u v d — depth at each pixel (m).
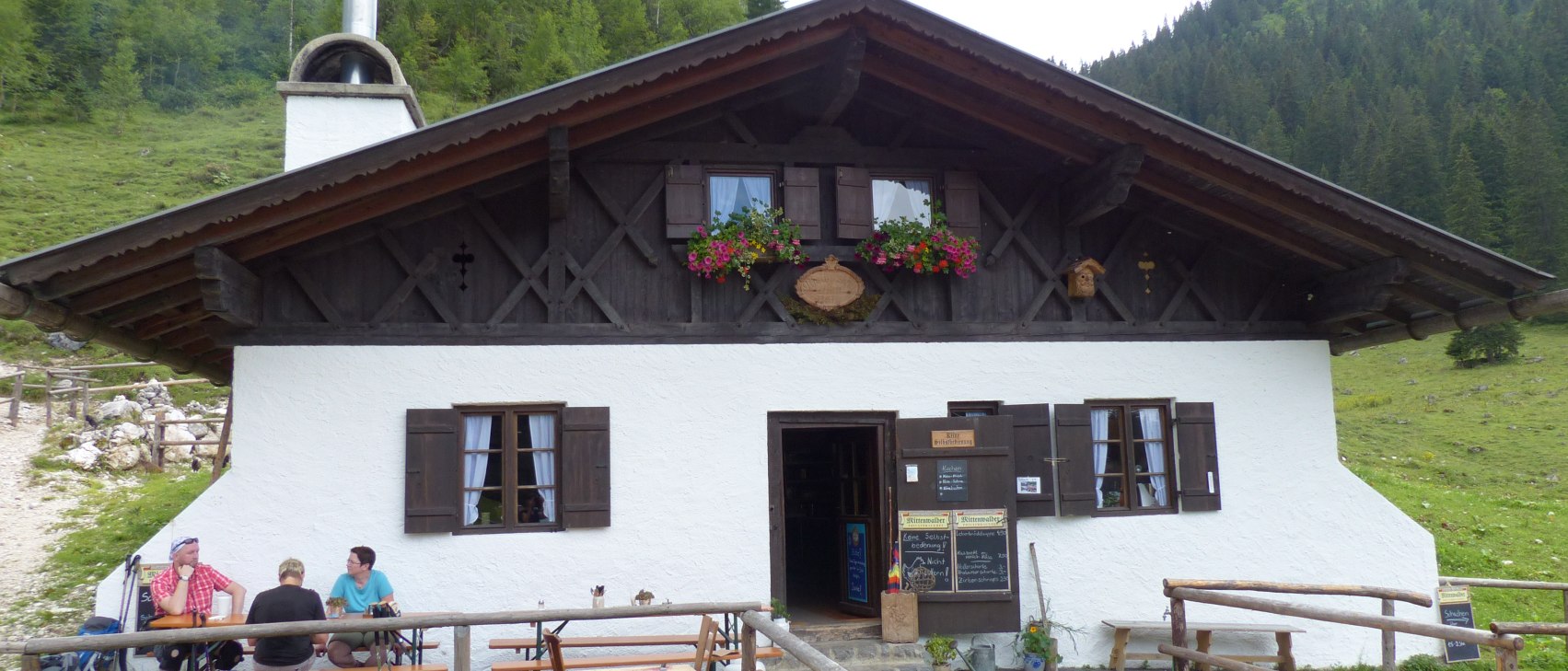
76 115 49.53
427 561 8.71
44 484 15.59
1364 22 90.56
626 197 9.53
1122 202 10.02
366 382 8.81
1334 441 10.45
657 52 8.25
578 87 8.17
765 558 9.24
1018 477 9.82
